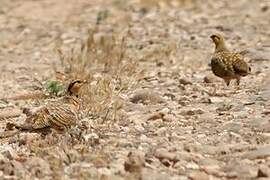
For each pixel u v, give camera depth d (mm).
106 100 24109
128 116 22859
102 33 40406
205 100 24609
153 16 45219
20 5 51750
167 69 30938
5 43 40375
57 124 19703
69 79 28500
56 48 36531
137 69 30531
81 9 49438
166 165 18062
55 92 26828
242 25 40562
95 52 32781
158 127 21641
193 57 33156
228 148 19109
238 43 35250
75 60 32000
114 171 17609
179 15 45188
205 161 18156
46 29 43469
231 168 17609
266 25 40250
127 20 44219
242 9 46125
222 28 39812
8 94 27969
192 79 28359
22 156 19031
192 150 19062
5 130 21984
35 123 19859
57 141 19719
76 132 20016
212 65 25484
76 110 20281
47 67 33188
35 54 36812
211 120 21984
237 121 21625
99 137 20422
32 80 30625
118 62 31328
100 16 41625
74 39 39719
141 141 20047
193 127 21422
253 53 31188
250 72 25891
